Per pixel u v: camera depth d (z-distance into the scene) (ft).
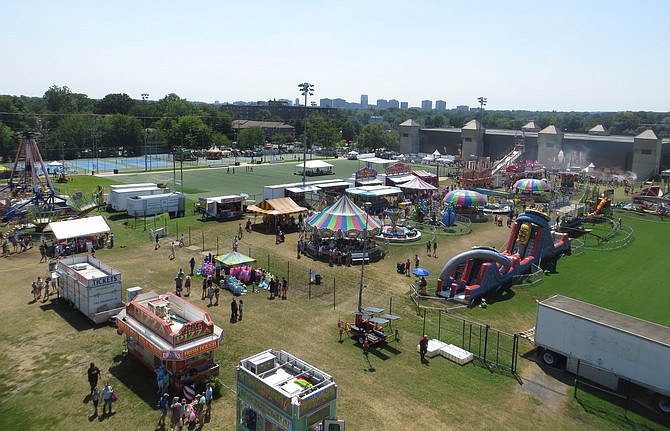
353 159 531.91
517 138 493.77
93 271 116.26
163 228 183.73
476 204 233.96
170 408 71.87
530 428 74.90
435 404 80.23
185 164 437.99
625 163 437.17
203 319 86.58
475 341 104.58
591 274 155.12
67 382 84.07
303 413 61.87
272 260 158.40
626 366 83.20
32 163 222.07
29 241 169.58
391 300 127.13
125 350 95.45
